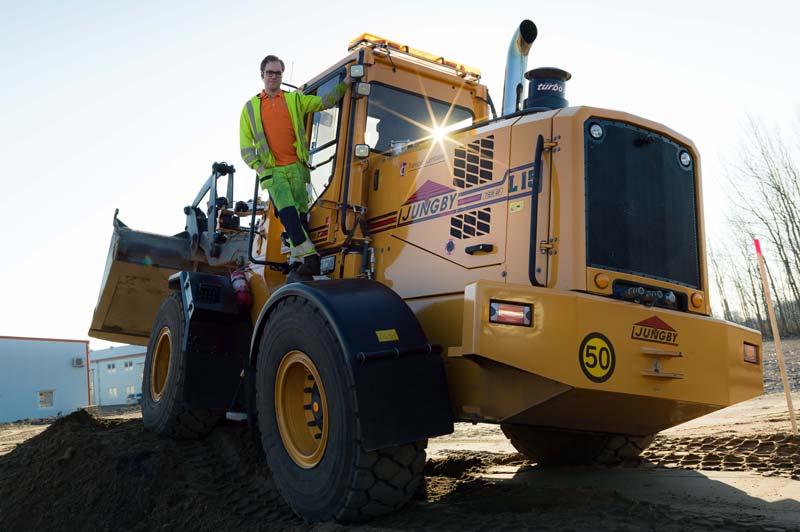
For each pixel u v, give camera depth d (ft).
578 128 13.50
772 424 21.72
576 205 13.14
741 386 14.16
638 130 14.30
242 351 18.81
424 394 12.88
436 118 18.79
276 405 14.55
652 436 17.85
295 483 13.67
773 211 81.05
